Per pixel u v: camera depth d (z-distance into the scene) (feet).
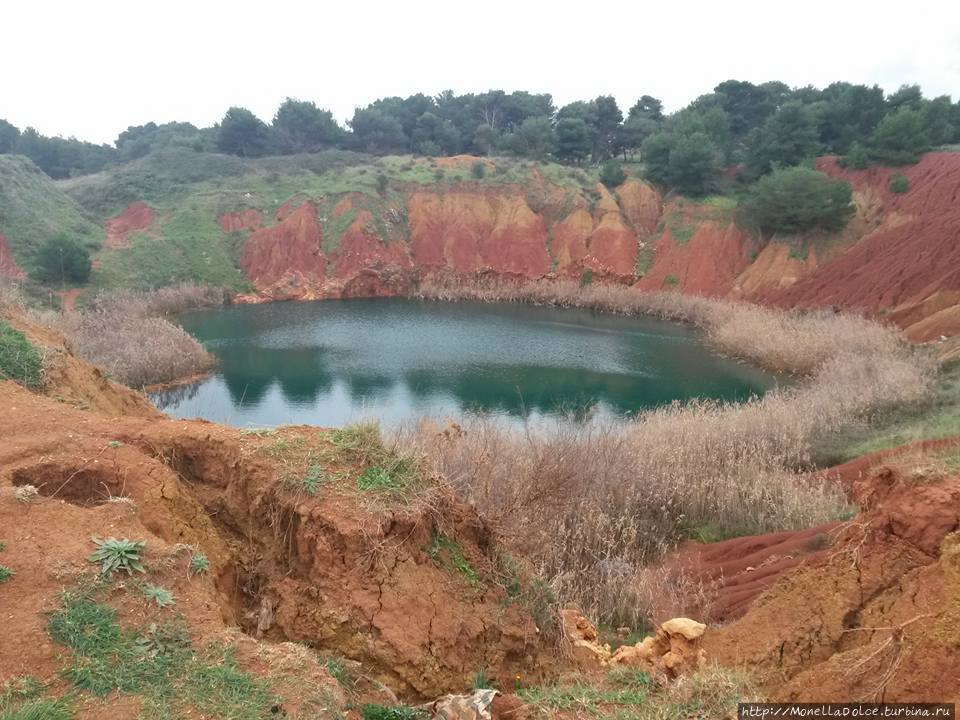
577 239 193.57
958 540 16.08
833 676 16.16
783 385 92.48
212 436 22.61
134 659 13.76
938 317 94.73
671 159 194.39
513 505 35.50
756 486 46.14
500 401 84.74
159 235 182.39
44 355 33.83
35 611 14.20
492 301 170.09
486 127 264.11
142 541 16.71
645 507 44.21
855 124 194.80
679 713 16.34
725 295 156.97
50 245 143.84
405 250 197.47
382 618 17.76
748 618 20.90
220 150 251.60
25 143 266.98
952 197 137.18
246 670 14.21
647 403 84.89
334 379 94.38
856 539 19.42
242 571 20.26
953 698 14.07
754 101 237.45
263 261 183.73
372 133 264.11
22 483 19.30
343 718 14.03
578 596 33.06
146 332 100.58
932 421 57.72
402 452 22.49
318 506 19.48
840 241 151.23
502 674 19.52
